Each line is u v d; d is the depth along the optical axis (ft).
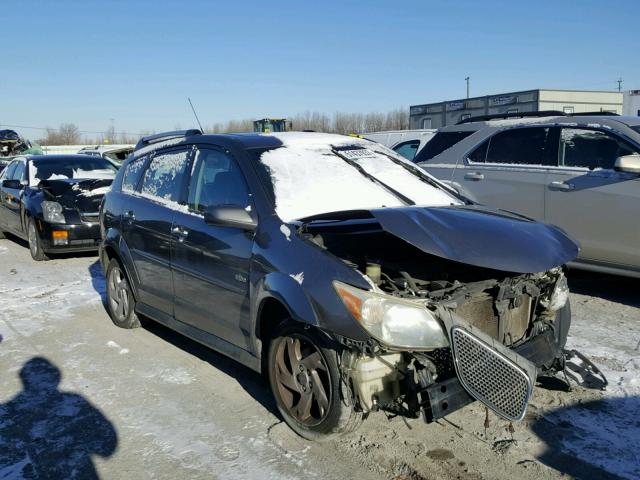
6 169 37.93
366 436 11.64
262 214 12.50
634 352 15.61
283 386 11.81
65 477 10.55
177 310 15.15
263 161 13.71
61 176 33.91
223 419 12.55
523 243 11.02
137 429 12.20
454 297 10.61
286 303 10.84
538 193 21.36
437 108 106.42
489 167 23.13
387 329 9.59
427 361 9.86
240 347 12.90
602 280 23.04
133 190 17.81
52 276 26.91
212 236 13.38
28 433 12.14
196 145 15.49
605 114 22.04
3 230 37.78
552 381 13.53
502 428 11.84
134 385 14.39
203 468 10.71
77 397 13.79
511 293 11.46
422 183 15.30
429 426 11.98
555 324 12.78
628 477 10.18
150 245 15.98
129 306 18.30
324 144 15.48
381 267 12.04
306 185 13.46
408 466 10.61
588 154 20.62
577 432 11.65
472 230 11.14
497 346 10.11
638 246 18.92
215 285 13.32
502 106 95.96
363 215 11.85
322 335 10.59
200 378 14.75
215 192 14.11
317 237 11.80
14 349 17.12
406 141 31.14
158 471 10.66
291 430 11.94
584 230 20.18
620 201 19.17
